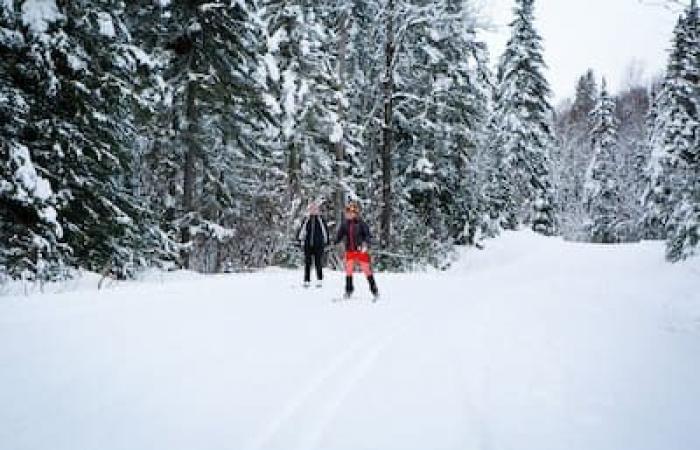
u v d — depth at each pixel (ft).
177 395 15.16
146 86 45.80
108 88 41.04
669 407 14.92
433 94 79.05
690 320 28.71
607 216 159.63
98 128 42.80
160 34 56.08
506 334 24.20
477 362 19.27
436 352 20.72
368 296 35.88
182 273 51.52
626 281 55.06
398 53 73.97
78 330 20.89
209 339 21.01
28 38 35.76
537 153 117.91
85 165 41.93
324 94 68.90
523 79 118.73
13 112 34.99
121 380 16.05
